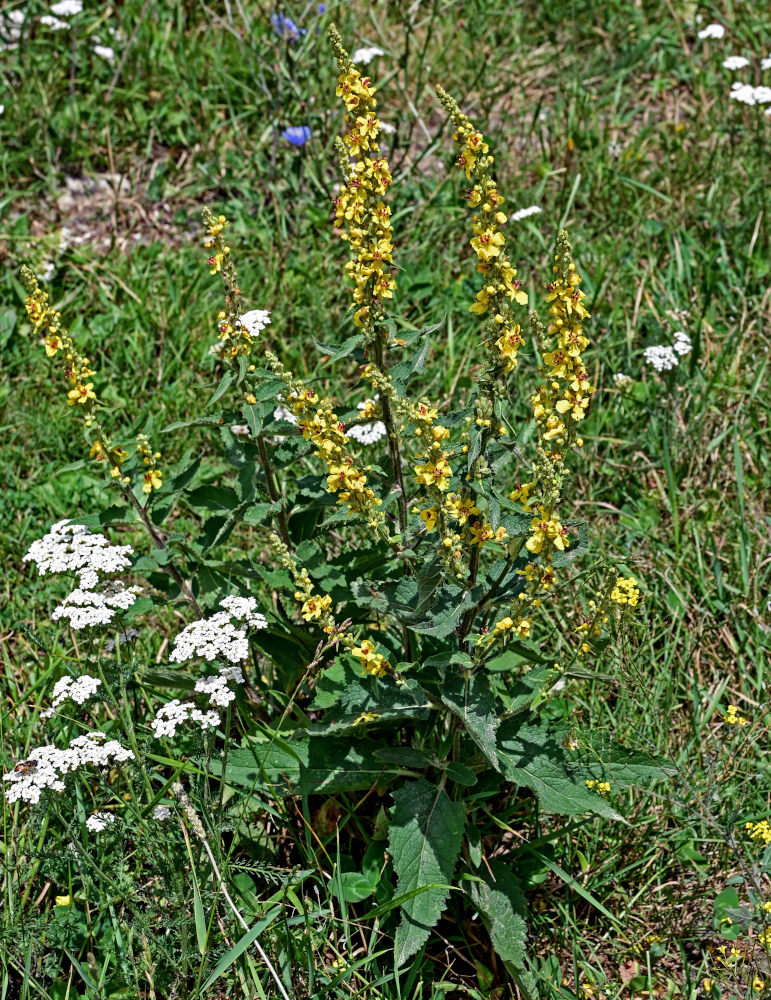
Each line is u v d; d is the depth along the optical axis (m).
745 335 2.73
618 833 2.25
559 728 2.16
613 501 2.59
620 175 2.93
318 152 2.99
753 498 2.57
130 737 2.16
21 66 3.23
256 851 2.24
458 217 2.92
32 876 2.16
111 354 2.76
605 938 2.21
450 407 2.65
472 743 2.20
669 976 2.19
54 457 2.63
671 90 3.43
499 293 2.02
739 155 3.07
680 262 2.80
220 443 2.65
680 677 2.38
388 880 2.19
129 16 3.42
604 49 3.55
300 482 2.25
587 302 2.78
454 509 2.04
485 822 2.25
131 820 2.20
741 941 2.19
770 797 2.29
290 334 2.78
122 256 2.89
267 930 2.15
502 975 2.20
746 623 2.43
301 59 3.14
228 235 2.91
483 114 3.26
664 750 2.21
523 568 2.09
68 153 3.11
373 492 2.14
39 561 2.18
